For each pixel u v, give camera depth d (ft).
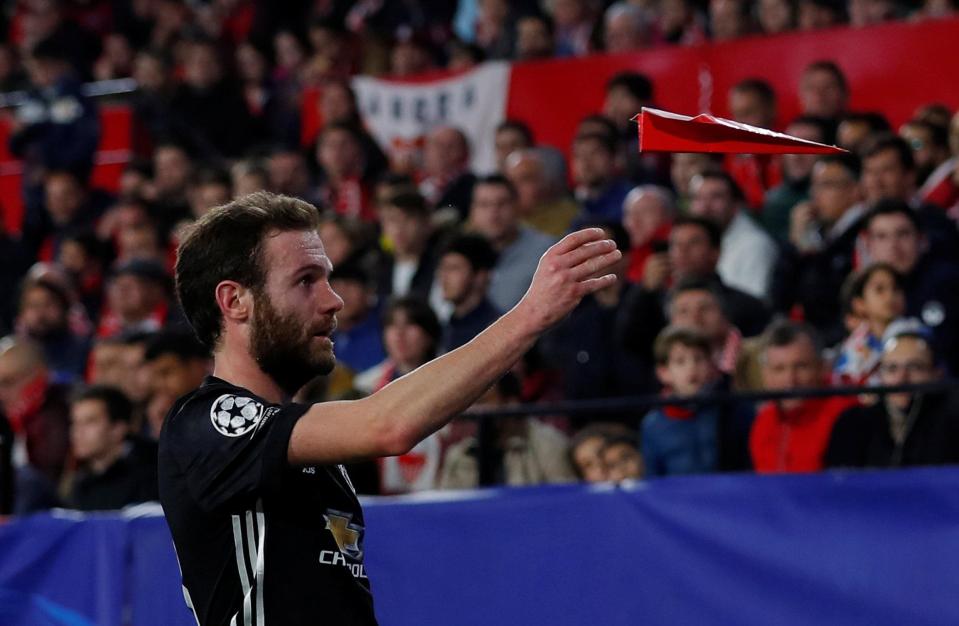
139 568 65.82
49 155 138.10
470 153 118.83
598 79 118.01
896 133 97.14
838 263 83.71
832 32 109.29
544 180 99.91
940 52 105.50
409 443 31.01
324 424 31.60
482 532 60.03
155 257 118.01
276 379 34.88
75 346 105.70
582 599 58.03
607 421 78.43
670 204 93.86
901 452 60.59
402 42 132.98
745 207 94.17
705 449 64.69
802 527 54.80
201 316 34.96
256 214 34.65
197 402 33.83
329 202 118.52
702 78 113.70
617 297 84.43
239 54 148.66
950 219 82.02
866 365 69.10
